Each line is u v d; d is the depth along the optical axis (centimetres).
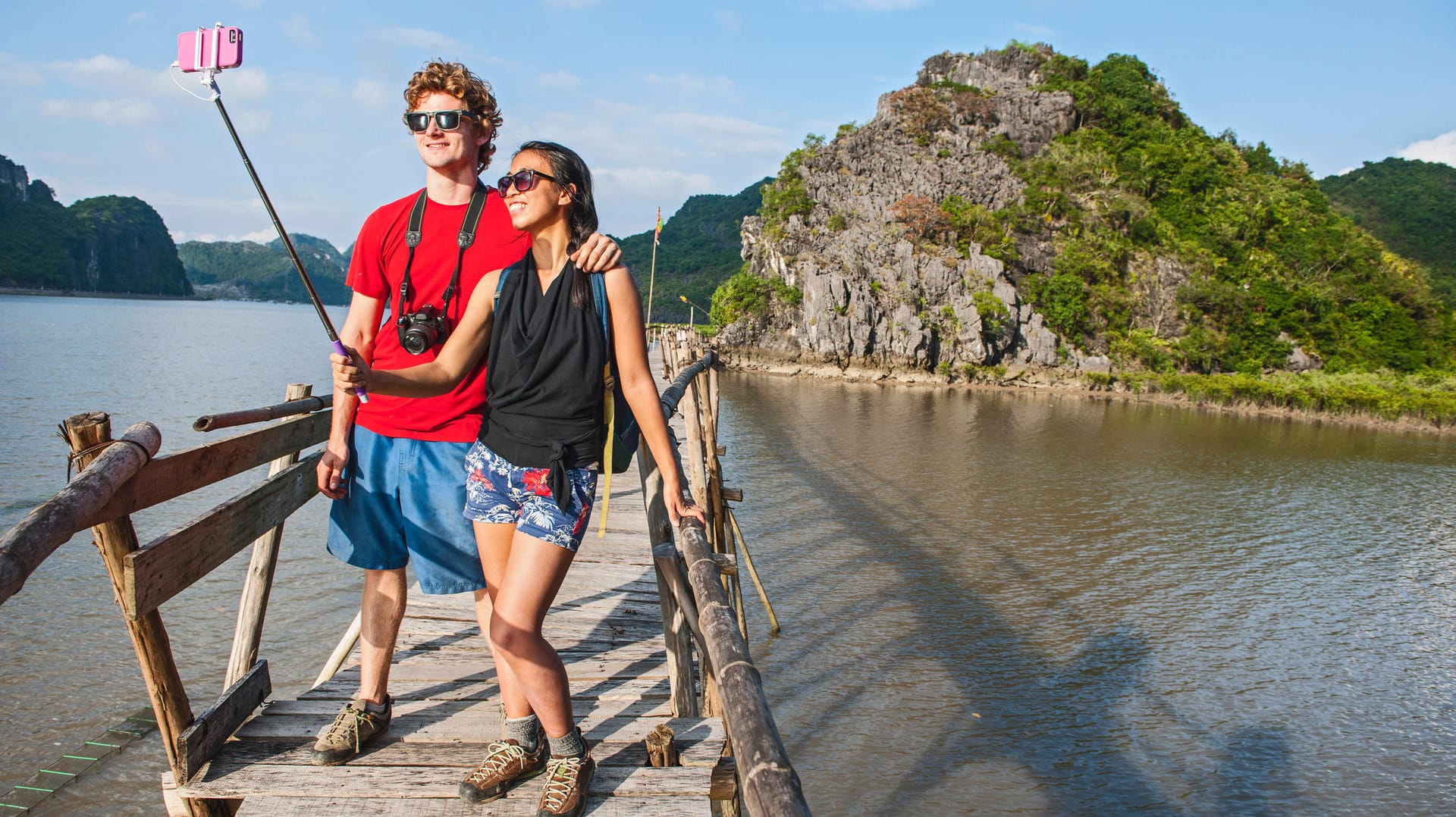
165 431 2038
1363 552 1697
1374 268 7506
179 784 245
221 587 997
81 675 774
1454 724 908
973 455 2539
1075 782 736
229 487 1495
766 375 5606
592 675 384
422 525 269
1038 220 6494
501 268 261
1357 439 4069
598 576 586
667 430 231
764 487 1852
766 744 137
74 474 206
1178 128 9031
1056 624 1116
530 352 219
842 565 1308
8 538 148
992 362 5666
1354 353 6575
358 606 949
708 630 187
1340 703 945
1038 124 7725
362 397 241
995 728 819
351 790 246
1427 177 13750
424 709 312
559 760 238
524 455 222
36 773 632
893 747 771
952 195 6425
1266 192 8081
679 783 257
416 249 270
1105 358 5853
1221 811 712
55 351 4175
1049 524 1697
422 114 267
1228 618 1202
